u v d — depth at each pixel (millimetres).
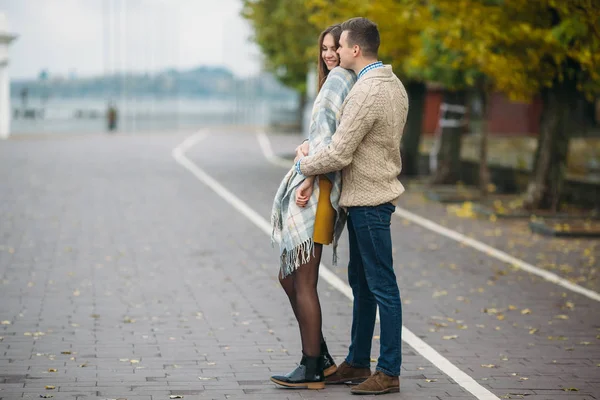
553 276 12688
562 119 19906
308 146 7020
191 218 18516
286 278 7316
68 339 8812
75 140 51125
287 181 7102
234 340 8859
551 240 16203
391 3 21391
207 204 21016
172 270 12789
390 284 7004
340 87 6934
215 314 10031
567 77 19625
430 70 21516
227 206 20688
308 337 7168
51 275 12266
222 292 11281
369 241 6914
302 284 7168
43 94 72812
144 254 14109
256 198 22453
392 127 6840
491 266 13461
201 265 13203
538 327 9617
